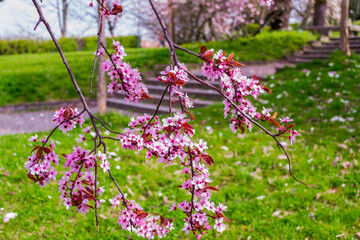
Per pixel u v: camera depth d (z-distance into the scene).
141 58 14.18
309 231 3.72
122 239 3.78
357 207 4.06
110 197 4.54
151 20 24.19
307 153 5.52
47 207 4.27
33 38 23.67
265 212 4.12
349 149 5.54
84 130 1.86
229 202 4.38
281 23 17.95
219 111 8.21
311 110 7.36
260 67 12.90
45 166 1.77
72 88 13.10
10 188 4.62
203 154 1.74
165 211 4.26
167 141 1.66
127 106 10.72
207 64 1.83
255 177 4.95
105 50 1.73
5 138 7.16
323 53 14.43
